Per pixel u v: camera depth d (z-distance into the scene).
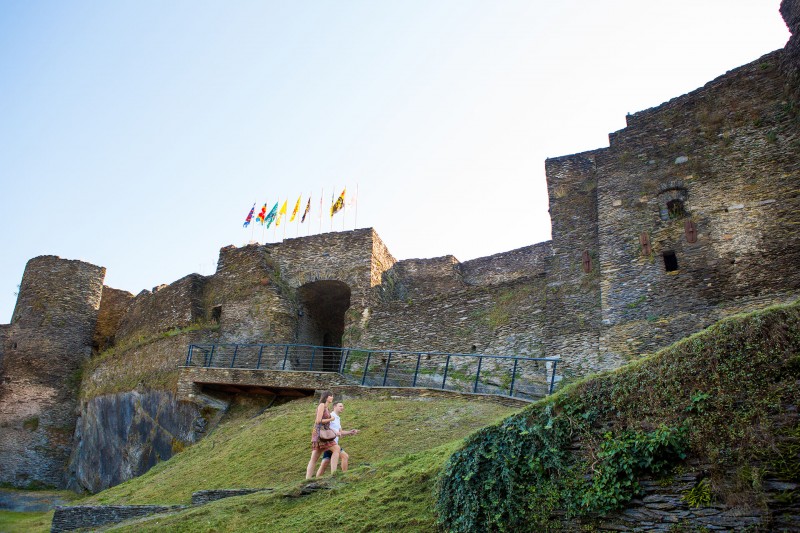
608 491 7.94
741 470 7.13
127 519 14.58
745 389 7.52
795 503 6.71
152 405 27.05
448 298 25.22
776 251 17.55
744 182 18.94
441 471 9.91
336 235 30.11
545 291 22.31
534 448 8.84
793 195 17.92
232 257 31.12
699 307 18.06
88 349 37.34
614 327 19.27
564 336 20.47
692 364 8.05
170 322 31.52
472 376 22.72
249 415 22.86
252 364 27.34
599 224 21.02
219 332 28.88
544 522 8.27
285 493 11.93
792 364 7.35
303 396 22.73
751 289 17.48
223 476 16.30
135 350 30.92
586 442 8.48
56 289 37.31
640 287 19.31
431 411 17.33
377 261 29.69
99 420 31.03
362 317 27.20
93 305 38.38
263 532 10.62
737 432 7.34
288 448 16.73
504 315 23.16
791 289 16.88
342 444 15.85
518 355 21.92
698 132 20.48
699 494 7.32
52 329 36.31
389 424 16.73
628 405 8.41
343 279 28.94
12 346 35.78
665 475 7.68
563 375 19.84
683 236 19.28
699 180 19.77
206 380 23.55
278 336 27.78
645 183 20.73
